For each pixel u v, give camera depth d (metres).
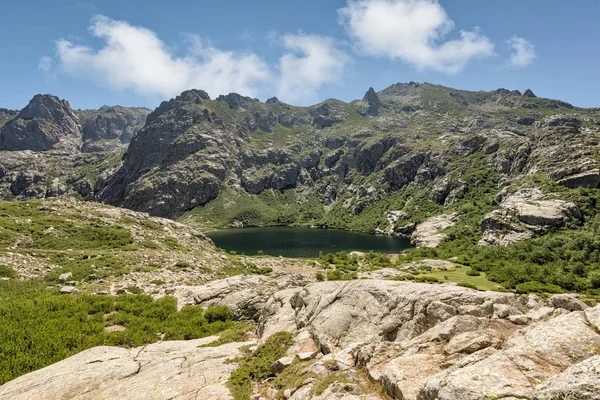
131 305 28.98
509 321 14.13
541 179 144.00
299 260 97.00
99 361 16.59
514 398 7.27
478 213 158.62
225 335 22.17
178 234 85.25
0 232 54.25
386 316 16.86
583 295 55.91
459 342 11.74
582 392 6.38
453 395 7.86
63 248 56.81
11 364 17.14
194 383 13.61
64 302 27.36
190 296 32.75
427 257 110.12
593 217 108.94
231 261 73.31
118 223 76.94
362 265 95.19
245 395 12.61
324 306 19.55
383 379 10.69
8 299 27.44
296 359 14.98
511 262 89.56
